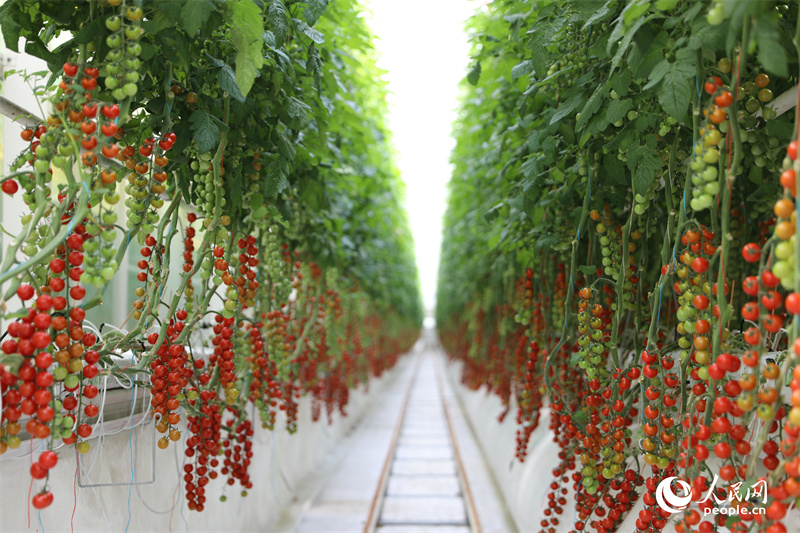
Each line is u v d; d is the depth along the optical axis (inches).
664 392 55.2
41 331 44.1
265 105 71.4
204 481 67.6
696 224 50.3
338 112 107.3
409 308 492.4
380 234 245.1
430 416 317.7
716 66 48.6
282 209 91.6
